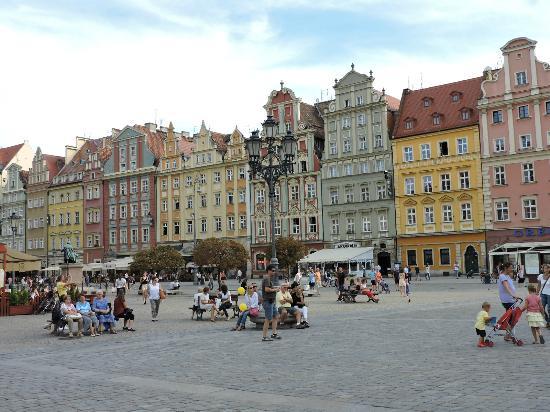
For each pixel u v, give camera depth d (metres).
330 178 78.69
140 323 26.31
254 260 83.62
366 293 35.09
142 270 56.72
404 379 11.23
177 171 91.50
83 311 22.12
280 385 11.09
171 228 91.81
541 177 65.00
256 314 22.36
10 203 115.00
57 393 10.95
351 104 77.88
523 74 66.50
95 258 100.25
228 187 86.56
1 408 9.84
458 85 74.56
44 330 24.72
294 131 81.31
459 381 10.87
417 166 72.88
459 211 70.06
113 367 13.88
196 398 10.16
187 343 18.17
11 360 15.72
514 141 66.81
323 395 10.10
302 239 80.06
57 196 107.12
